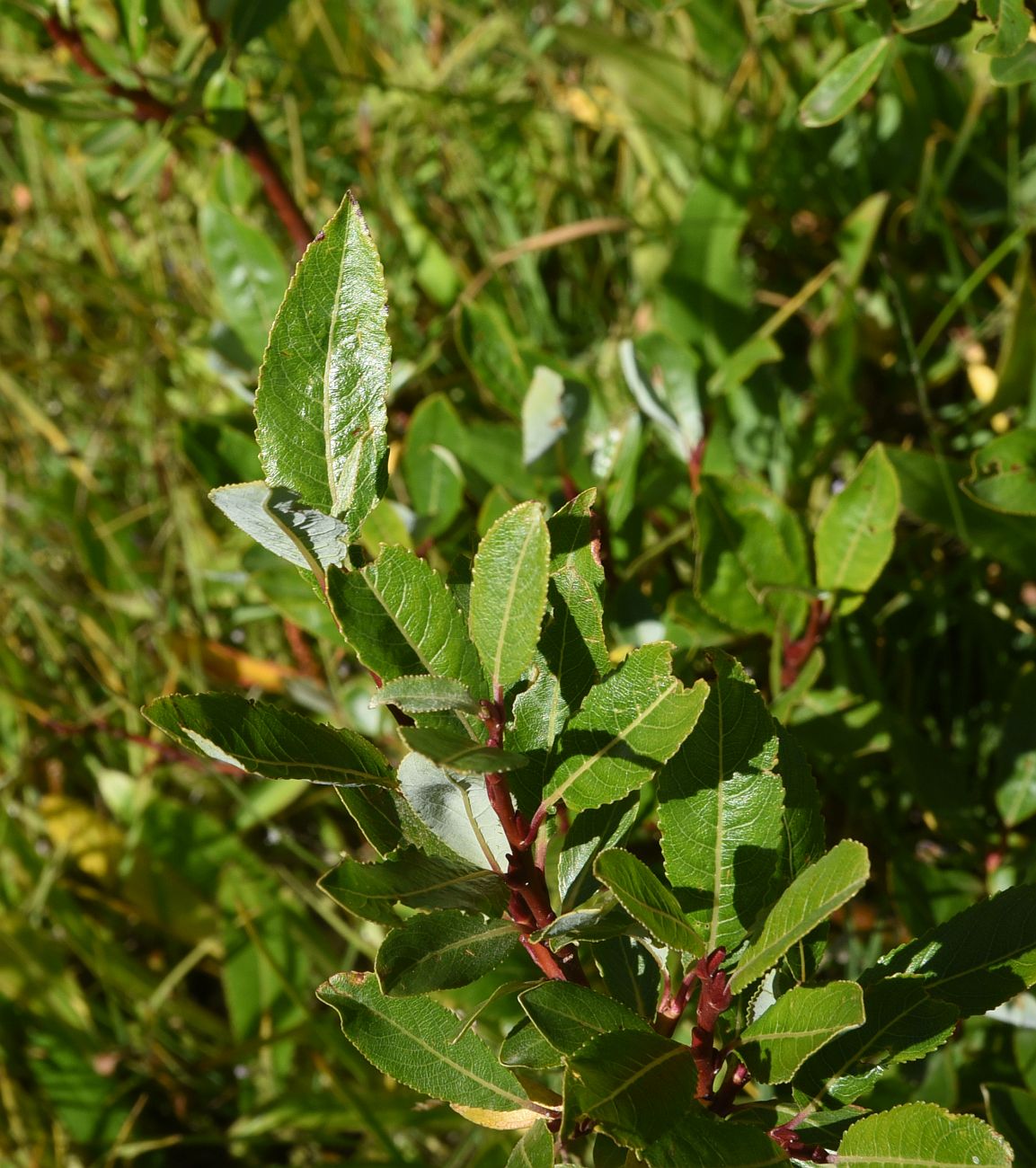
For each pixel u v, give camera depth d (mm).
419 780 286
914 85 653
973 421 608
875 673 528
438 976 288
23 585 716
